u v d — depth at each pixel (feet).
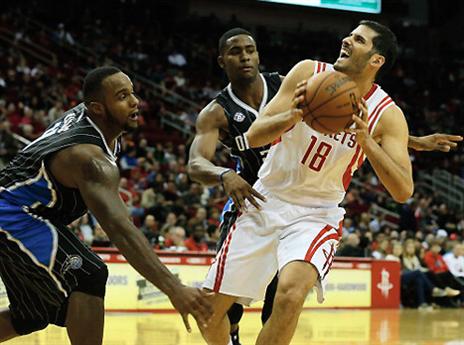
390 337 34.30
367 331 36.94
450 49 127.13
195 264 45.09
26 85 78.33
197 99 96.48
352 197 79.82
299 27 118.73
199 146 21.76
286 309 16.80
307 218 18.52
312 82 16.67
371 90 18.56
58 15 102.73
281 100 18.08
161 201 59.82
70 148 15.43
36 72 81.25
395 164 17.02
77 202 16.34
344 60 17.87
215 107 22.39
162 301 44.24
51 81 81.30
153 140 81.35
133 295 43.32
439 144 22.48
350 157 18.52
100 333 16.14
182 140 83.76
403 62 122.52
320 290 17.61
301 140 18.34
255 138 17.39
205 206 62.18
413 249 58.95
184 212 59.00
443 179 95.14
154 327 35.40
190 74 103.81
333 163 18.43
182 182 66.23
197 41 112.37
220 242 21.22
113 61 94.63
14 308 17.04
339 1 69.82
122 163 69.46
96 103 16.20
